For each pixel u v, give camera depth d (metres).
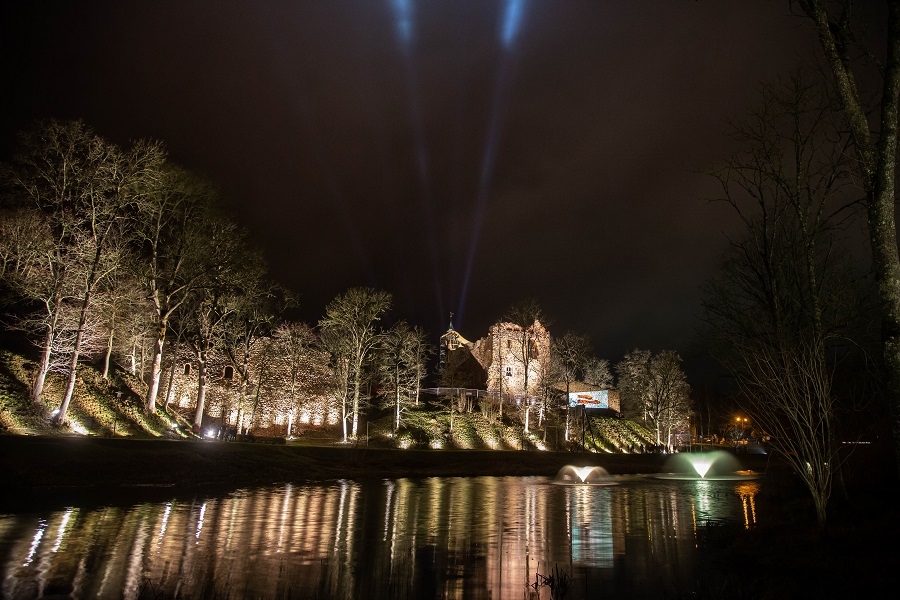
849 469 22.12
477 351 117.88
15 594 10.92
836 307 17.36
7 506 21.55
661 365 105.81
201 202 51.00
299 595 11.62
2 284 43.88
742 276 19.62
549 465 59.94
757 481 48.41
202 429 57.53
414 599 11.59
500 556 15.87
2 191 42.00
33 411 37.81
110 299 46.19
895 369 9.53
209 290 54.81
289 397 73.25
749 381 16.88
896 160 12.10
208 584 12.15
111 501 24.11
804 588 10.88
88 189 43.00
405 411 83.94
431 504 28.03
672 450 99.62
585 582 13.06
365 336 75.31
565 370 96.44
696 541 18.41
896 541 13.72
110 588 11.53
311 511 24.09
